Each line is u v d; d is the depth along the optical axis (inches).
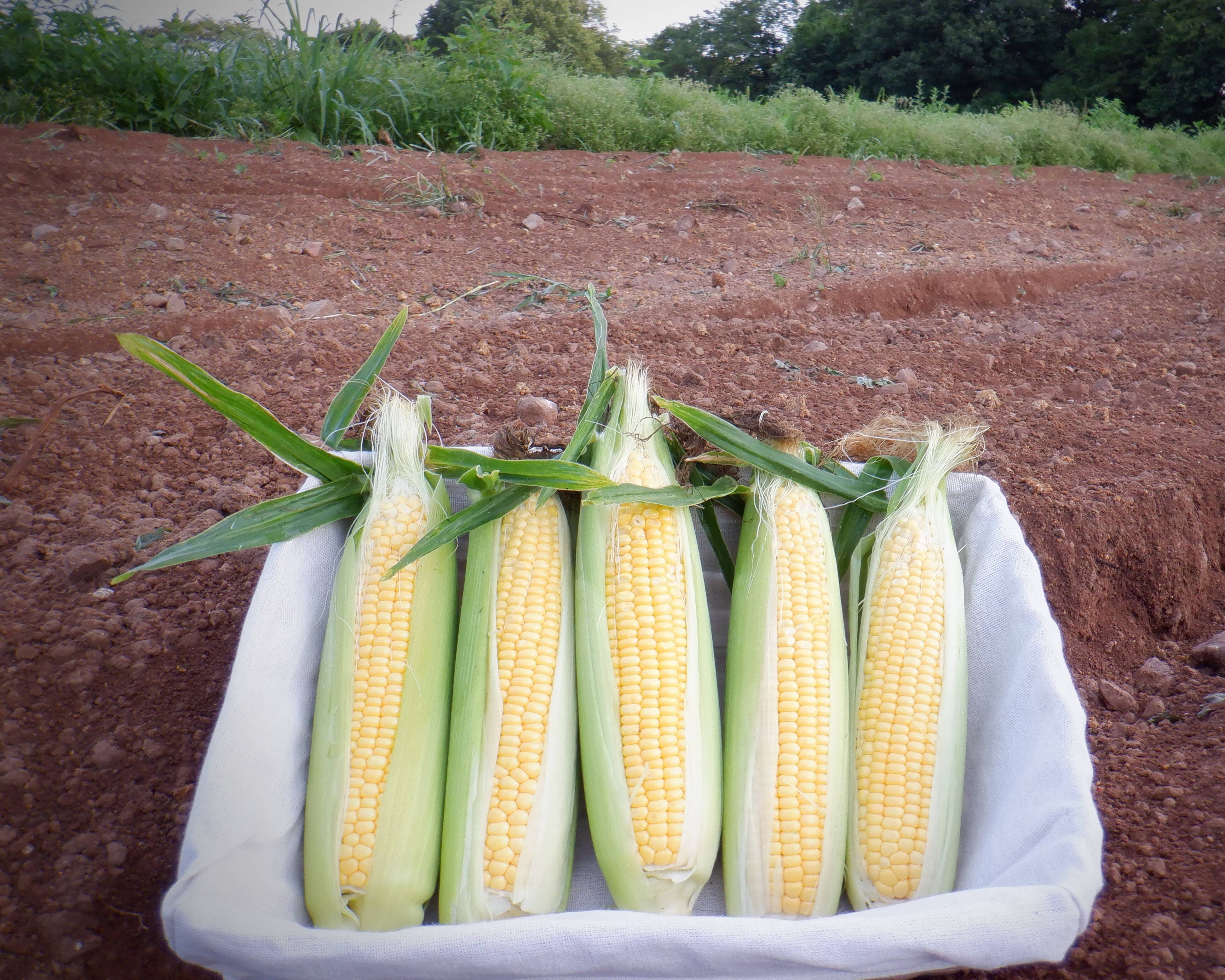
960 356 38.2
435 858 16.4
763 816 16.7
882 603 18.5
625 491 18.0
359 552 17.9
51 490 25.1
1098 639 25.5
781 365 35.7
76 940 15.9
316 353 32.9
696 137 84.4
